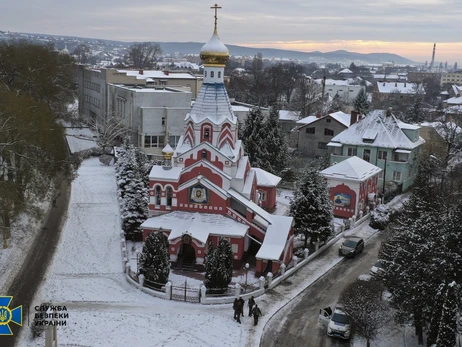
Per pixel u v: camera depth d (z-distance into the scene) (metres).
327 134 89.94
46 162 50.66
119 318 35.62
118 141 94.88
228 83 172.50
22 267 43.31
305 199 49.97
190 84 129.12
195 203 47.53
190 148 48.84
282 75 170.88
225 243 40.44
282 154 77.12
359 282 38.72
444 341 28.91
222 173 47.28
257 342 34.31
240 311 36.53
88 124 117.94
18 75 78.44
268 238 45.41
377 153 75.19
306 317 38.16
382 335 35.84
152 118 87.25
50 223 53.84
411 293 32.84
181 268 44.53
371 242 55.41
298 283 43.88
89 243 49.09
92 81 120.44
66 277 41.91
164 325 35.16
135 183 51.66
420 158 79.88
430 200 46.09
